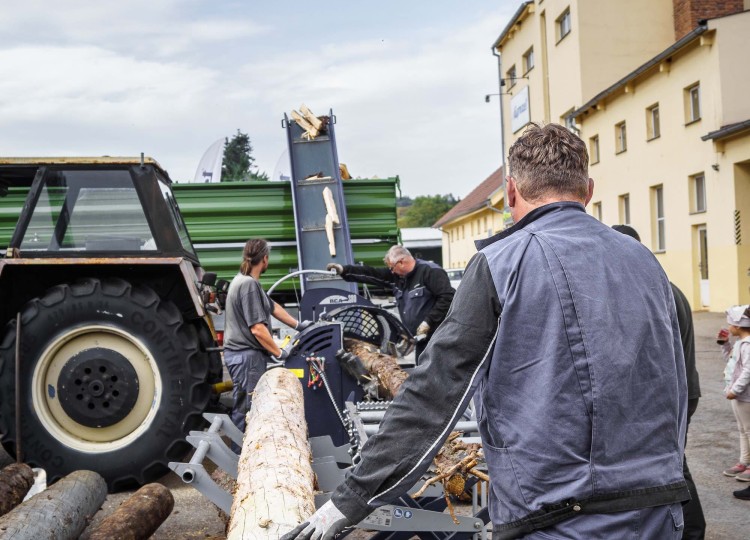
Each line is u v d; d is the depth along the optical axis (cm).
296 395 438
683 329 381
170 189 649
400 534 333
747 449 531
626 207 2200
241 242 959
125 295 522
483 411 182
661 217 2006
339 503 178
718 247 1691
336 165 979
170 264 543
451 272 2555
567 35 2472
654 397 174
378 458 176
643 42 2361
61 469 511
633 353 172
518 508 173
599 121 2311
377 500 177
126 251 548
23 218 544
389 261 650
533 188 192
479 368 176
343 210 942
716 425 691
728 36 1639
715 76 1662
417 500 349
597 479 166
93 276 553
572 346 170
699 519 365
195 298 532
